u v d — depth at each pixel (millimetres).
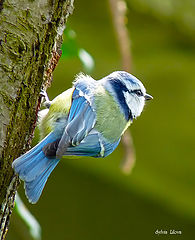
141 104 7699
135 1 10898
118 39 8141
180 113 13242
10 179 5266
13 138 5180
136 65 12523
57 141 5781
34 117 5410
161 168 14188
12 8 4891
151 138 13766
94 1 10898
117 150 13344
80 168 14391
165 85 12945
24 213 6250
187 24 11305
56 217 14352
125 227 14641
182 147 13688
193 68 12531
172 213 14805
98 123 6430
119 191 14656
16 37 4941
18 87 5059
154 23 11398
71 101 6191
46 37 5250
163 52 12203
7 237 9078
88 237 14477
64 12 5500
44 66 5305
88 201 14570
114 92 6855
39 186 5348
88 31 11555
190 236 14625
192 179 14141
